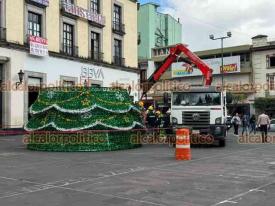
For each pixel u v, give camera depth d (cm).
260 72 5109
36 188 909
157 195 834
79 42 3528
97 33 3772
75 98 1811
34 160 1409
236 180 1001
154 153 1634
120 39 4075
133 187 913
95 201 784
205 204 761
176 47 2248
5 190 889
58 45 3291
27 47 2964
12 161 1380
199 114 1888
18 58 2906
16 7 2912
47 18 3188
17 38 2912
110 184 948
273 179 1016
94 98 1817
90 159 1433
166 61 2297
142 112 2133
